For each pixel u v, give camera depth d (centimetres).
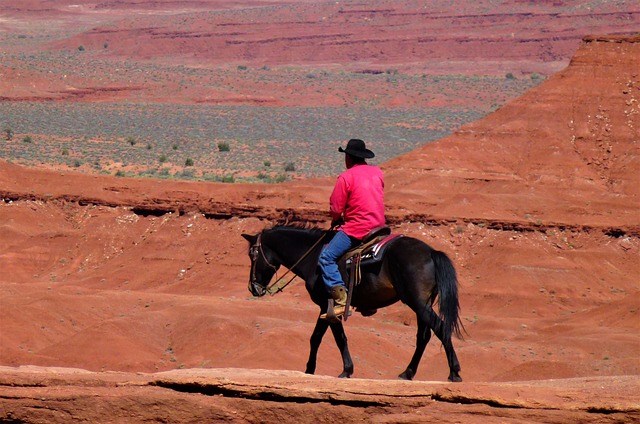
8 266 8112
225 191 8556
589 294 7350
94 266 8262
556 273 7538
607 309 6069
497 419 1052
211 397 1147
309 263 1441
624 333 5269
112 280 7994
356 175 1379
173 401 1146
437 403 1089
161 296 6225
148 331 5447
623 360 4019
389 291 1352
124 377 1196
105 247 8412
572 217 8256
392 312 6425
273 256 1490
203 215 8450
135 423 1147
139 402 1149
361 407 1103
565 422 1041
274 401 1129
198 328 5353
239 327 5309
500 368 4681
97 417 1148
